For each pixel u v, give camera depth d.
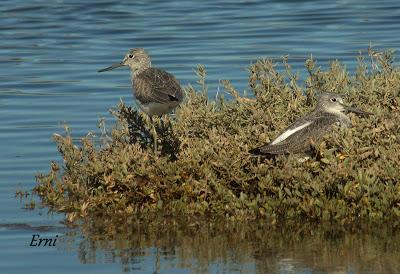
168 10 34.41
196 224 14.26
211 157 14.88
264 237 13.68
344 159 14.26
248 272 12.33
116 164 15.08
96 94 23.17
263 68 17.23
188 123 16.34
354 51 26.25
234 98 18.08
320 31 29.64
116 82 24.39
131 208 14.82
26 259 13.09
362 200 13.88
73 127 20.14
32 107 22.06
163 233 14.02
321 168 14.52
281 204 14.24
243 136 15.20
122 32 30.77
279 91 16.78
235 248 13.31
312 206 14.06
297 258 12.82
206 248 13.35
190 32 30.42
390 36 28.28
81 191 15.35
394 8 33.00
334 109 15.22
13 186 16.48
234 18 32.44
